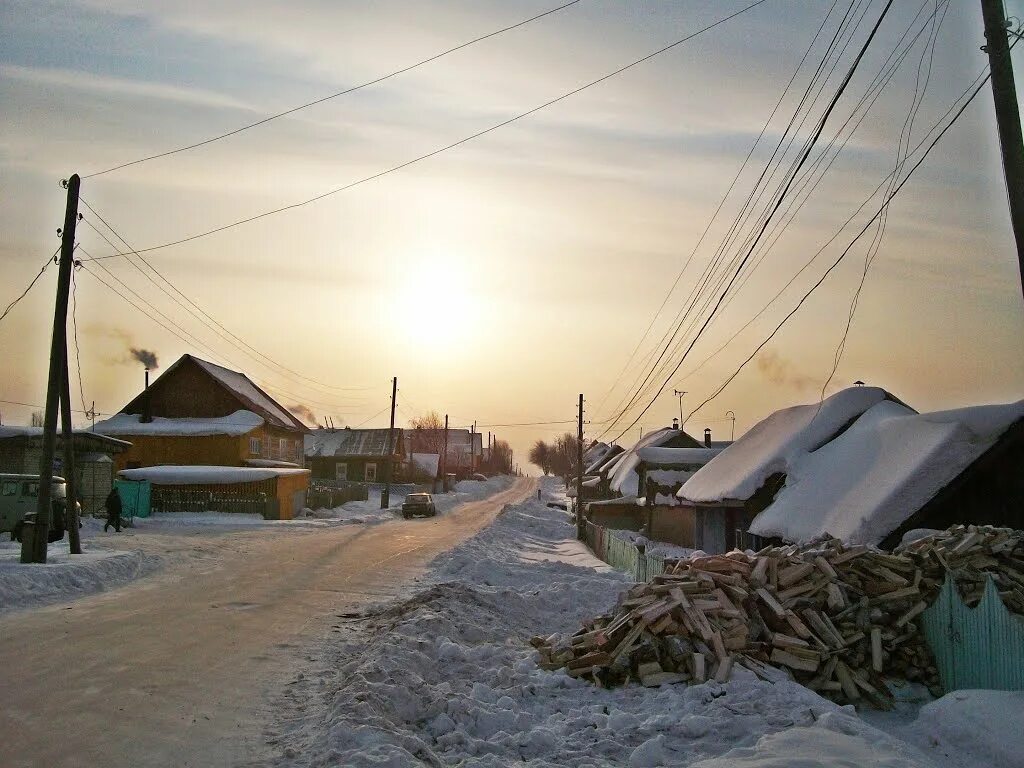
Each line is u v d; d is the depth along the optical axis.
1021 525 17.30
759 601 11.34
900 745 7.58
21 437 35.66
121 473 45.19
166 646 12.05
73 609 15.21
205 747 7.68
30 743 7.57
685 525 32.56
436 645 11.95
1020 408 17.09
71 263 22.06
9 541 25.92
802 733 7.69
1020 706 8.77
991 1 10.35
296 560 25.17
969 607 10.92
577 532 45.25
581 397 48.69
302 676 10.59
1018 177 10.05
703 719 8.44
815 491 20.98
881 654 11.15
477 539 33.50
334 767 6.77
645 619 10.56
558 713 9.30
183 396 55.81
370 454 86.38
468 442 132.50
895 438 20.08
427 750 7.52
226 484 45.28
